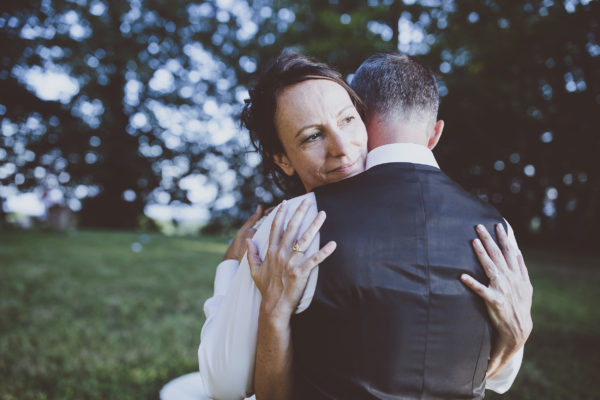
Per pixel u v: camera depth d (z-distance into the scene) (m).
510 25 10.88
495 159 15.27
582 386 3.17
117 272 6.98
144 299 5.35
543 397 2.94
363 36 12.46
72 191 17.75
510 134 14.37
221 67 20.17
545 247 15.85
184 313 4.93
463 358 0.92
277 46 18.36
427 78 1.07
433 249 0.91
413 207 0.93
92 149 16.89
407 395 0.88
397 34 12.38
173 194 19.50
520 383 3.16
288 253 0.91
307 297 0.90
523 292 0.97
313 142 0.99
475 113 13.20
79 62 15.69
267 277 0.93
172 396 1.62
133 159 17.92
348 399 0.87
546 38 10.52
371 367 0.87
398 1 12.10
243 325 0.98
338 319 0.87
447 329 0.89
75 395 2.90
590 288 7.34
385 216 0.92
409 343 0.87
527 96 12.78
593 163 13.31
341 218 0.91
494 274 0.93
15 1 14.40
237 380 1.01
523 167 15.64
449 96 12.71
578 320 5.09
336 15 13.23
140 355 3.60
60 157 16.95
